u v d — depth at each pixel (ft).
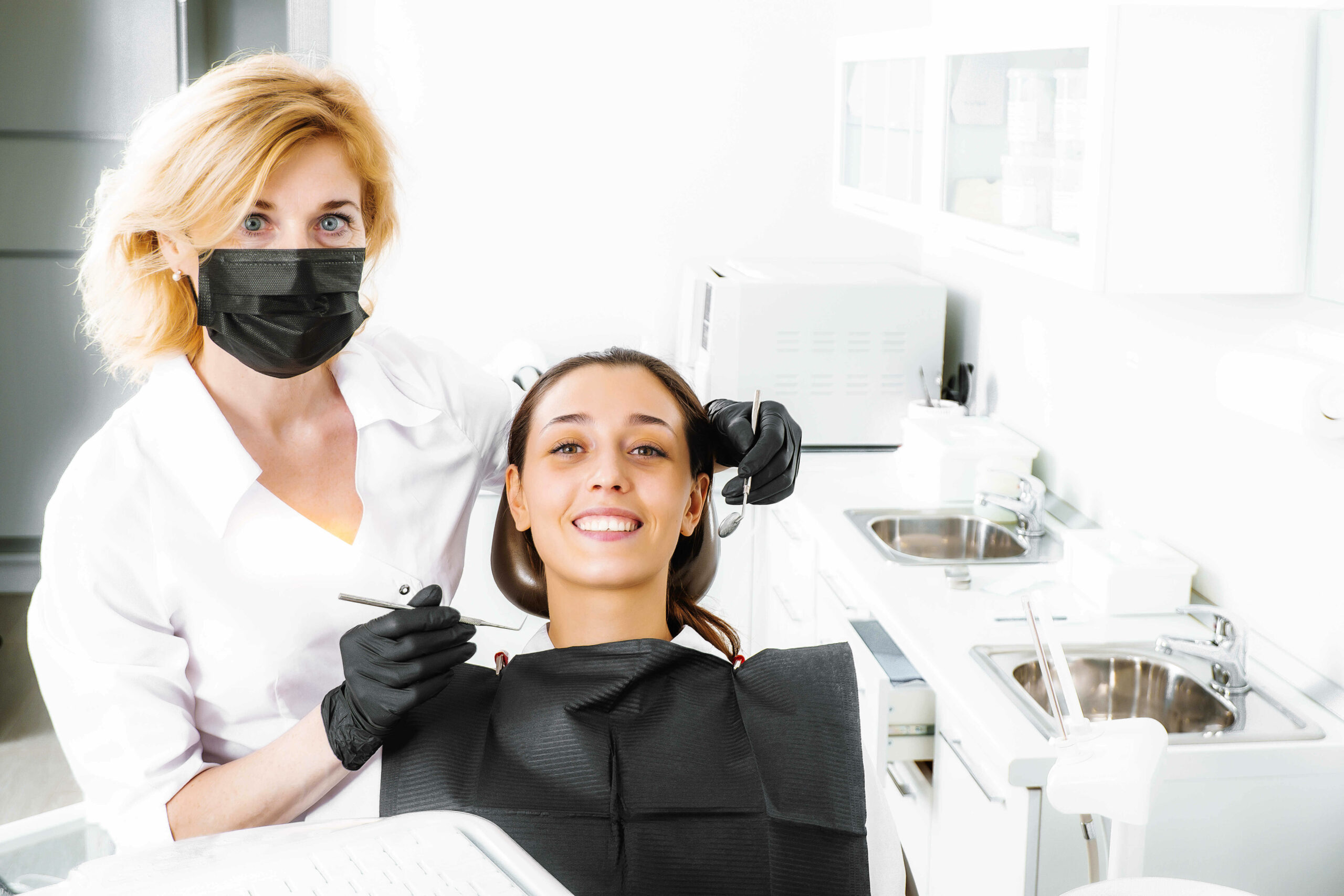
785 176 11.62
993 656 5.82
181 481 3.70
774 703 3.74
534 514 4.16
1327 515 5.56
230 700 3.88
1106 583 6.40
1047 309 8.48
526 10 11.11
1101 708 5.89
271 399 3.96
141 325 3.85
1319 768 4.97
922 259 11.35
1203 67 5.18
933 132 7.37
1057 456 8.40
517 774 3.51
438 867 2.18
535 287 11.65
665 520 4.08
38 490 13.19
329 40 11.01
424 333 11.64
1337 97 5.13
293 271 3.59
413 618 3.34
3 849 3.60
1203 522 6.59
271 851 2.26
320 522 4.06
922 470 8.54
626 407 4.11
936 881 6.24
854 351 9.80
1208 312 6.44
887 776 7.05
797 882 3.42
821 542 7.85
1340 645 5.49
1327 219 5.26
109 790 3.55
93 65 12.23
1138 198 5.27
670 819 3.44
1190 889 3.42
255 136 3.40
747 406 4.70
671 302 11.78
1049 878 4.99
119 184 3.61
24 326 12.78
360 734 3.37
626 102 11.36
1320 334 5.31
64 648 3.55
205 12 12.33
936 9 10.27
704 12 11.25
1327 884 5.09
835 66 11.09
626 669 3.68
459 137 11.28
